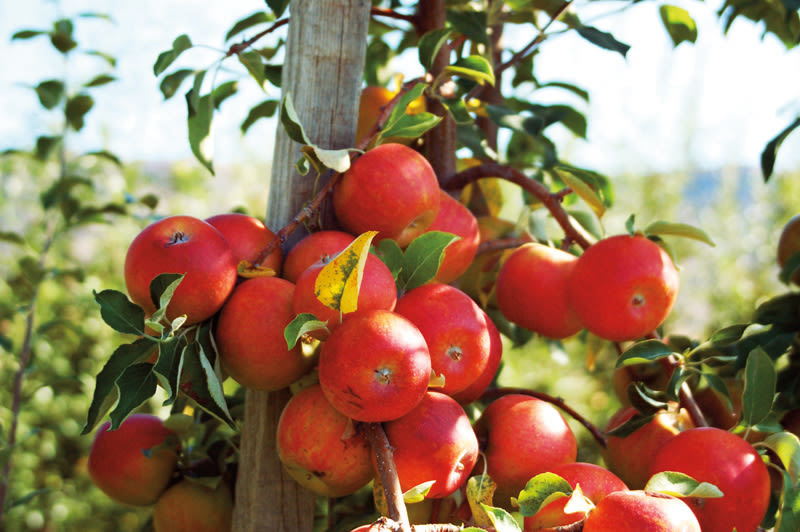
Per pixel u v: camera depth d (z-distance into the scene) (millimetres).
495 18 1636
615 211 5762
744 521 1026
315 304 970
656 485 938
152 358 1093
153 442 1342
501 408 1156
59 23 2521
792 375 1532
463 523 933
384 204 1114
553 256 1362
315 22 1219
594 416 4199
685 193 6266
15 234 2436
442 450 981
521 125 1529
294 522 1183
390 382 904
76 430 4047
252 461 1194
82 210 2359
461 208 1348
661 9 1751
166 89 1351
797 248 1652
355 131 1250
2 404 3670
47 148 2549
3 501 2033
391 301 1008
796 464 1035
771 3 1735
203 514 1324
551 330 1380
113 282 4570
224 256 1037
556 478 921
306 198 1216
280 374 1053
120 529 4047
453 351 1049
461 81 1627
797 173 5418
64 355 4062
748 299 4875
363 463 1028
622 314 1218
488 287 1647
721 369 1584
